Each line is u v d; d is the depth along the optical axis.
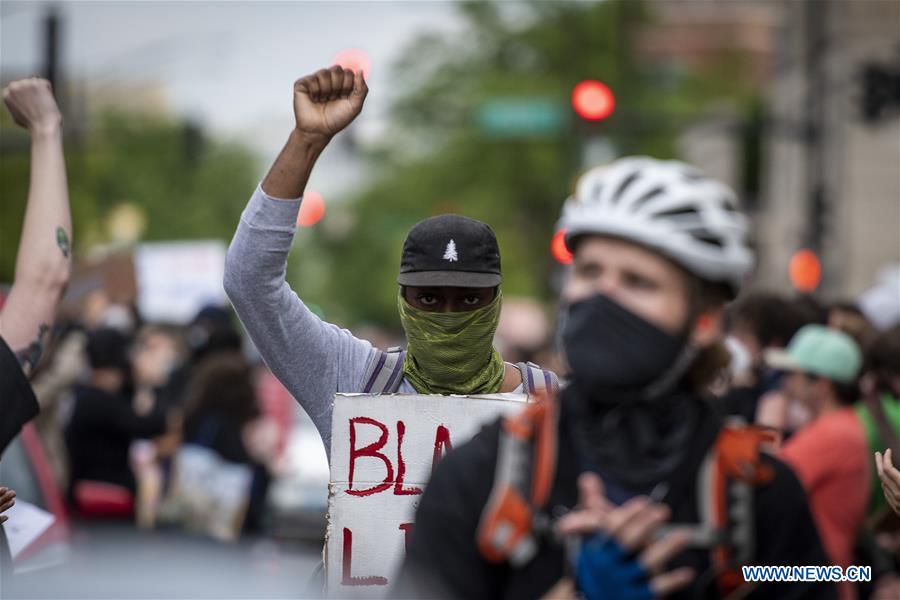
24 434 17.58
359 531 9.73
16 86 11.84
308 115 9.80
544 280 118.50
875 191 86.88
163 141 121.50
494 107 55.03
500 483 6.77
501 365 10.95
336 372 10.46
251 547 22.78
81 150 103.12
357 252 163.50
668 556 6.68
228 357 23.23
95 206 104.56
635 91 118.69
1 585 10.48
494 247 10.66
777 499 6.93
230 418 22.69
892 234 86.75
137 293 29.61
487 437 6.92
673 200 6.71
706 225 6.74
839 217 85.25
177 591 11.65
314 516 34.88
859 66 56.72
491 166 120.88
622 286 6.81
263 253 9.91
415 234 10.53
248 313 10.12
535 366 11.15
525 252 119.62
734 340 18.48
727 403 18.45
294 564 30.56
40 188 11.68
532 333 63.19
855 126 86.12
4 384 10.67
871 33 86.00
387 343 63.78
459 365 10.52
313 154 9.86
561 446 6.85
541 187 119.44
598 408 6.89
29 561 15.20
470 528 6.77
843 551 15.37
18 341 11.12
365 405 9.78
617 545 6.65
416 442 9.76
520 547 6.71
